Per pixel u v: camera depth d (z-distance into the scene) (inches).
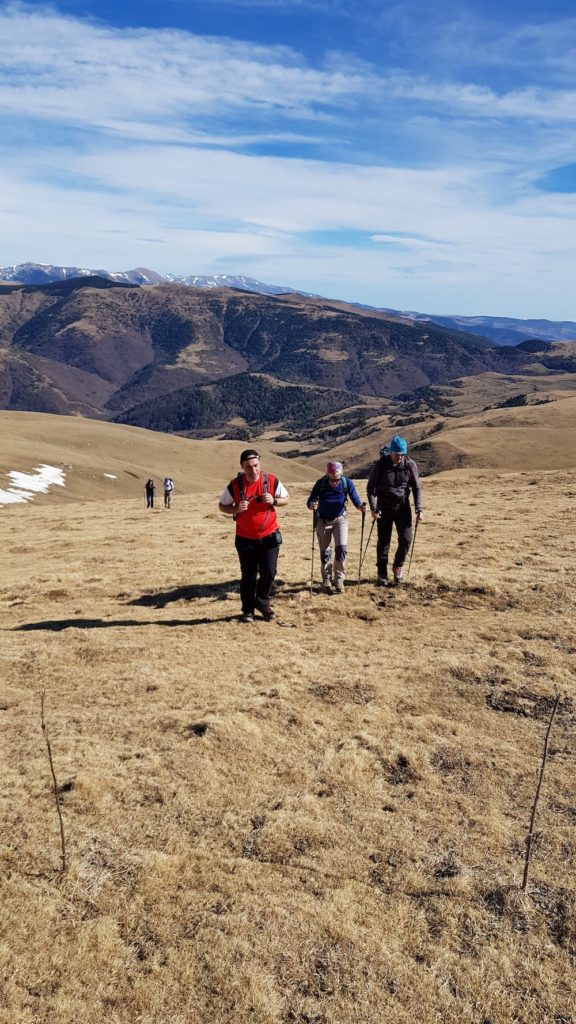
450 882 178.5
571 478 1161.4
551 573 458.6
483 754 240.2
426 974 152.3
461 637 350.0
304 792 217.0
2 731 254.8
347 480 433.1
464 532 650.8
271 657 330.0
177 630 376.5
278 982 149.3
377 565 456.4
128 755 235.3
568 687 283.6
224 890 174.6
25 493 3631.9
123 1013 141.6
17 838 189.3
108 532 882.1
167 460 6294.3
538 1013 143.2
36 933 158.6
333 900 172.2
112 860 183.3
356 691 289.6
